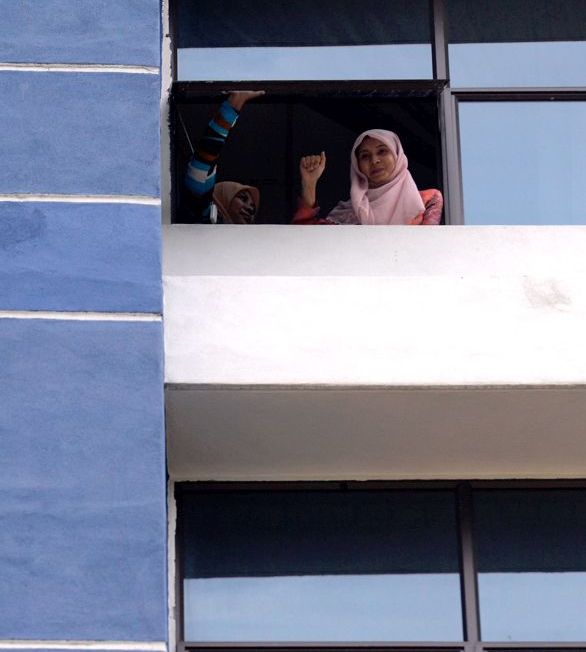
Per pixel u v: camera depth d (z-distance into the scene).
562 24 12.81
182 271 11.81
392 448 11.66
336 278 11.10
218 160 12.29
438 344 10.97
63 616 9.55
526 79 12.62
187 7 12.71
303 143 12.31
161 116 12.19
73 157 10.73
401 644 11.56
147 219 10.62
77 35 11.07
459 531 11.92
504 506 12.02
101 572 9.67
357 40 12.73
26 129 10.77
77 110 10.86
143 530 9.80
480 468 12.01
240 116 12.24
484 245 12.02
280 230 12.02
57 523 9.78
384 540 11.88
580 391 11.00
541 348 11.01
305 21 12.77
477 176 12.36
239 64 12.59
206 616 11.58
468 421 11.34
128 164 10.75
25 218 10.53
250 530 11.86
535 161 12.42
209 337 10.88
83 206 10.61
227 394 10.89
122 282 10.44
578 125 12.52
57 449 9.97
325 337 10.93
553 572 11.84
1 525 9.75
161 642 9.53
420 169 12.37
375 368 10.88
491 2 12.86
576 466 12.02
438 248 12.01
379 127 12.37
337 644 11.53
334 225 12.09
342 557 11.81
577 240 12.09
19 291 10.34
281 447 11.59
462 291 11.12
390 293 11.08
